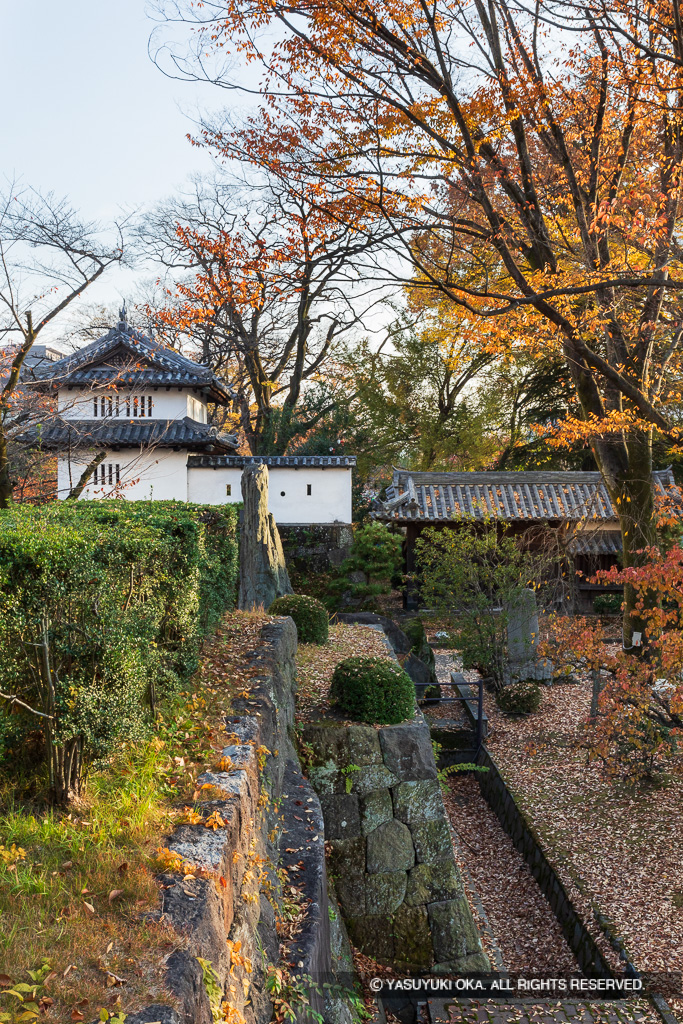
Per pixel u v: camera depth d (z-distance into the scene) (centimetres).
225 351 3375
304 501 2488
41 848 344
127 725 434
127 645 435
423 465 3216
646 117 1027
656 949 739
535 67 1016
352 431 3156
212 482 2408
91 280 1122
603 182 1120
